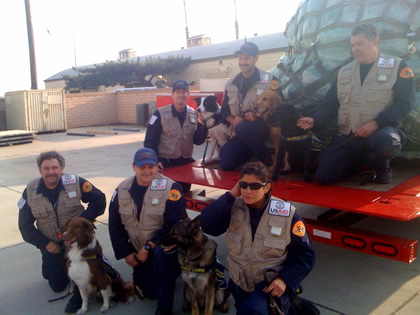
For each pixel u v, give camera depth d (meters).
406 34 4.01
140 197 3.37
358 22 4.23
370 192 3.40
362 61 3.67
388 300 3.39
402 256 2.79
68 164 9.80
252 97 4.65
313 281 3.79
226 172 4.51
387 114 3.53
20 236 5.24
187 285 3.17
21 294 3.77
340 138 3.88
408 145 4.14
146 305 3.48
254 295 2.61
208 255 2.93
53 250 3.63
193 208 4.17
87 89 37.31
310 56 4.61
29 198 3.61
